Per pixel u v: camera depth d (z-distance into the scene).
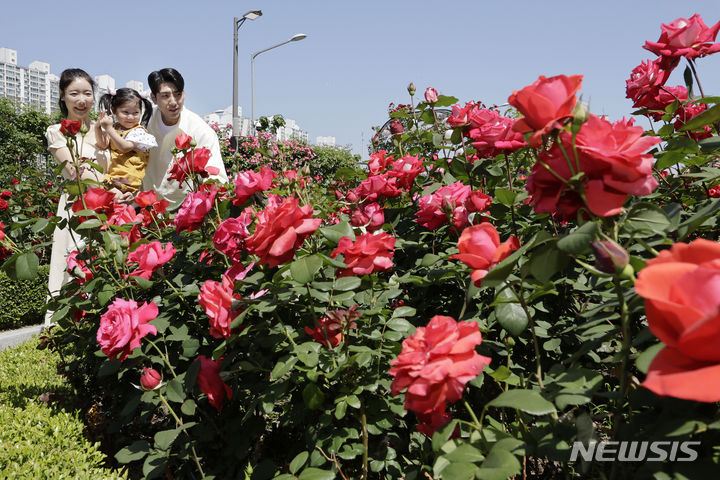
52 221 2.45
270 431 2.11
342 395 1.48
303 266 1.38
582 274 1.75
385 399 1.59
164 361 2.00
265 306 1.57
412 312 1.64
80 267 2.65
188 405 1.73
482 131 1.98
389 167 2.74
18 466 2.04
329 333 1.57
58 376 3.52
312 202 3.12
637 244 1.26
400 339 1.62
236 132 14.72
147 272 2.07
